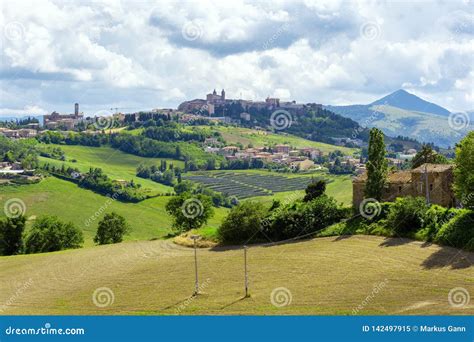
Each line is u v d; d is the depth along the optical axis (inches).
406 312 1982.0
